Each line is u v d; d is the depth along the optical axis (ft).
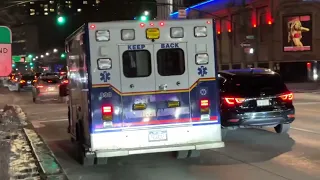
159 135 25.66
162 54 25.76
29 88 145.79
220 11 187.01
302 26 143.84
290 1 145.59
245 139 35.91
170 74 25.86
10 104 82.64
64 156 31.42
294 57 146.41
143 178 24.39
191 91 26.14
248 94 34.60
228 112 34.50
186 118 26.05
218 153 30.63
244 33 169.48
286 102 35.22
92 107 24.84
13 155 31.17
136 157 30.42
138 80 25.41
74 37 29.45
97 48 24.89
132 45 25.32
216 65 26.53
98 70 24.91
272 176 23.63
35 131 44.34
